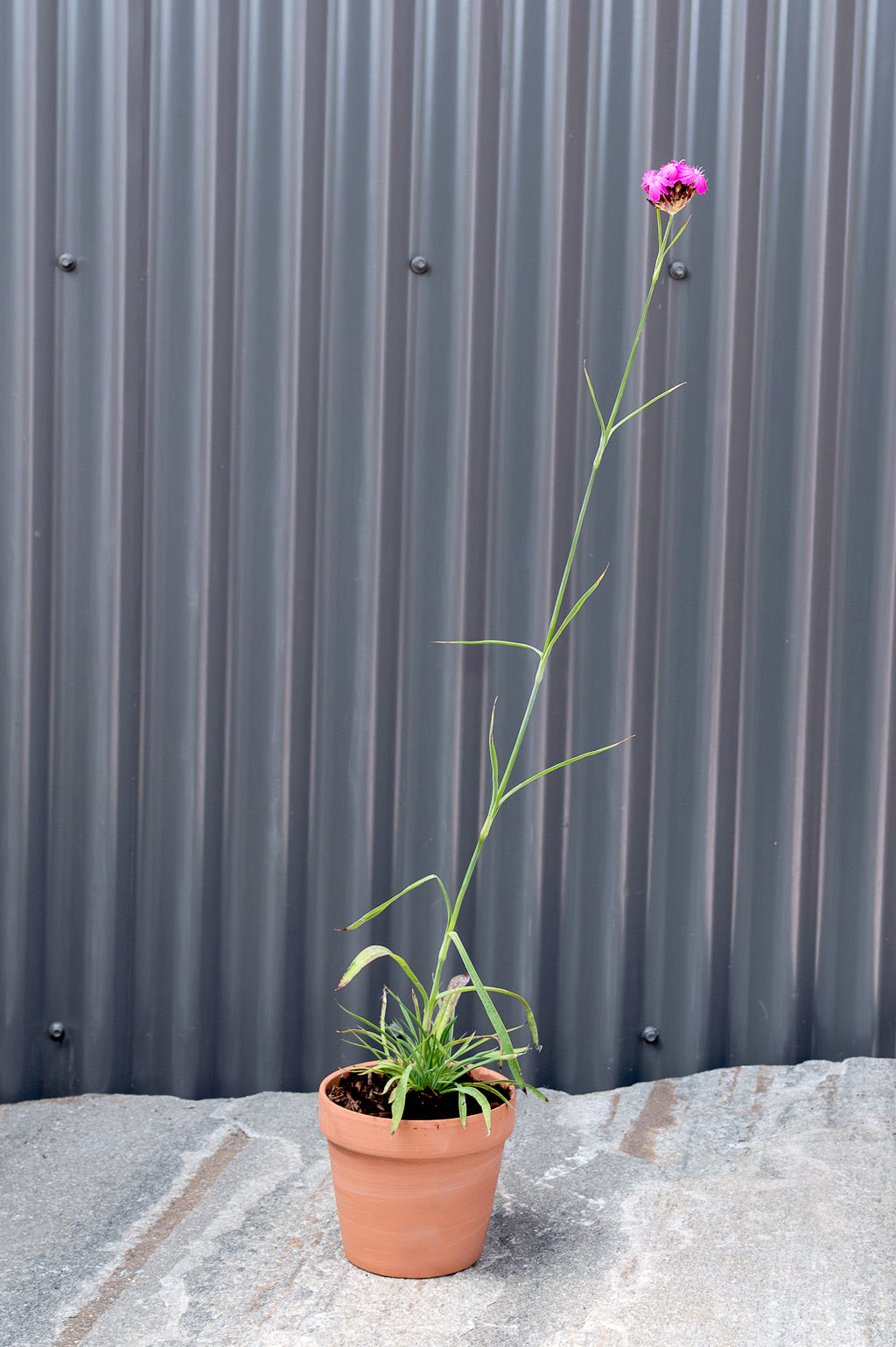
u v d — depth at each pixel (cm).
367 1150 141
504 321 205
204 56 199
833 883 214
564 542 208
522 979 212
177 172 201
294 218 202
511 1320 136
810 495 209
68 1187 173
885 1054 214
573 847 211
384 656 208
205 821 209
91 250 202
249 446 205
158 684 208
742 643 211
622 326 205
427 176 202
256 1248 154
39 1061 212
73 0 199
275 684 208
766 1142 183
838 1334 131
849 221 206
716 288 205
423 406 206
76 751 209
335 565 207
